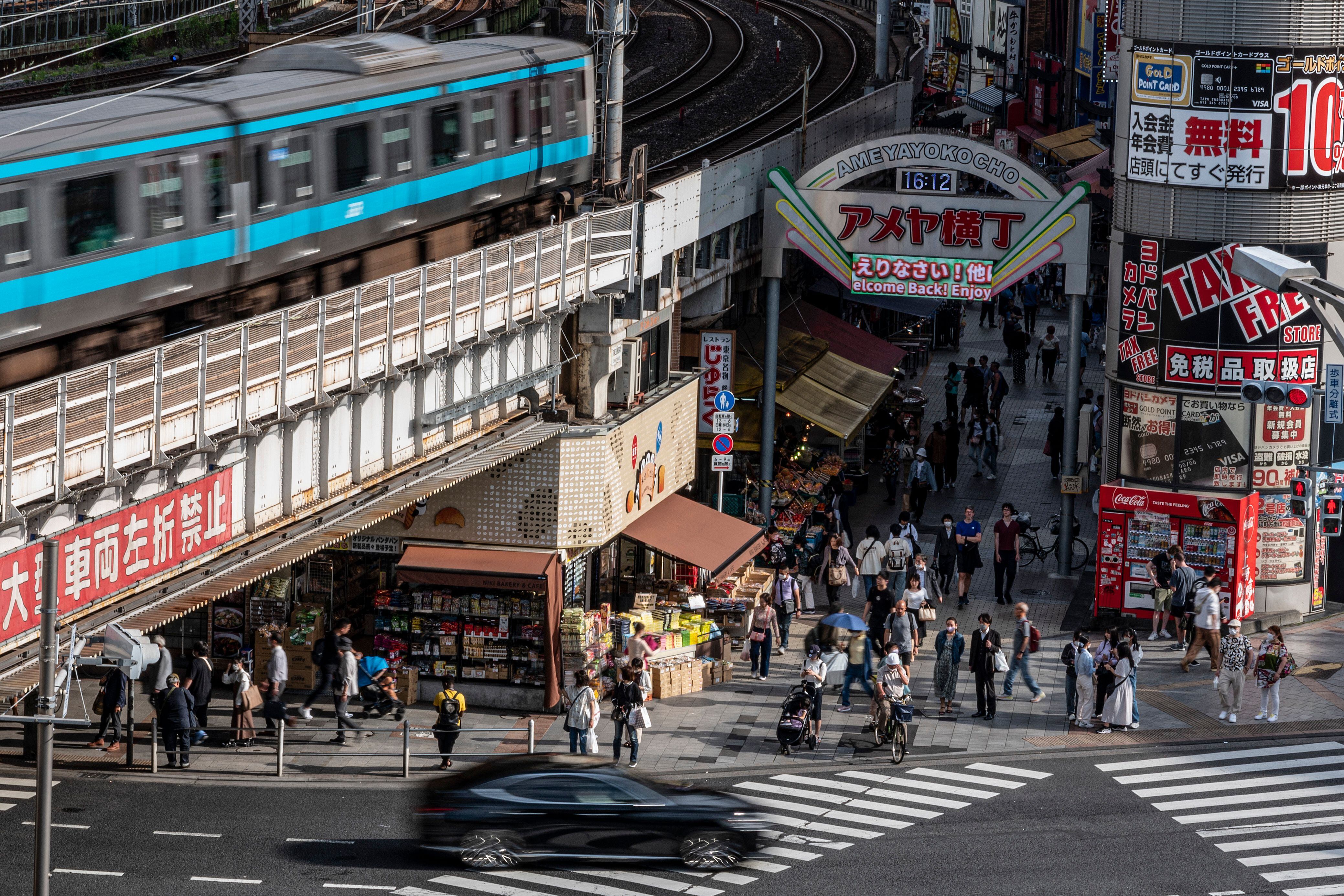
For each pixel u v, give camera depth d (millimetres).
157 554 46812
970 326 154250
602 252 72812
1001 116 188750
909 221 91438
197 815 59031
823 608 89625
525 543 73812
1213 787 64938
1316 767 67438
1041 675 79250
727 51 170000
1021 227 90688
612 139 83625
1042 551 95938
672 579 86625
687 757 67812
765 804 62406
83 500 43938
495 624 73750
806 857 56969
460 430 65750
